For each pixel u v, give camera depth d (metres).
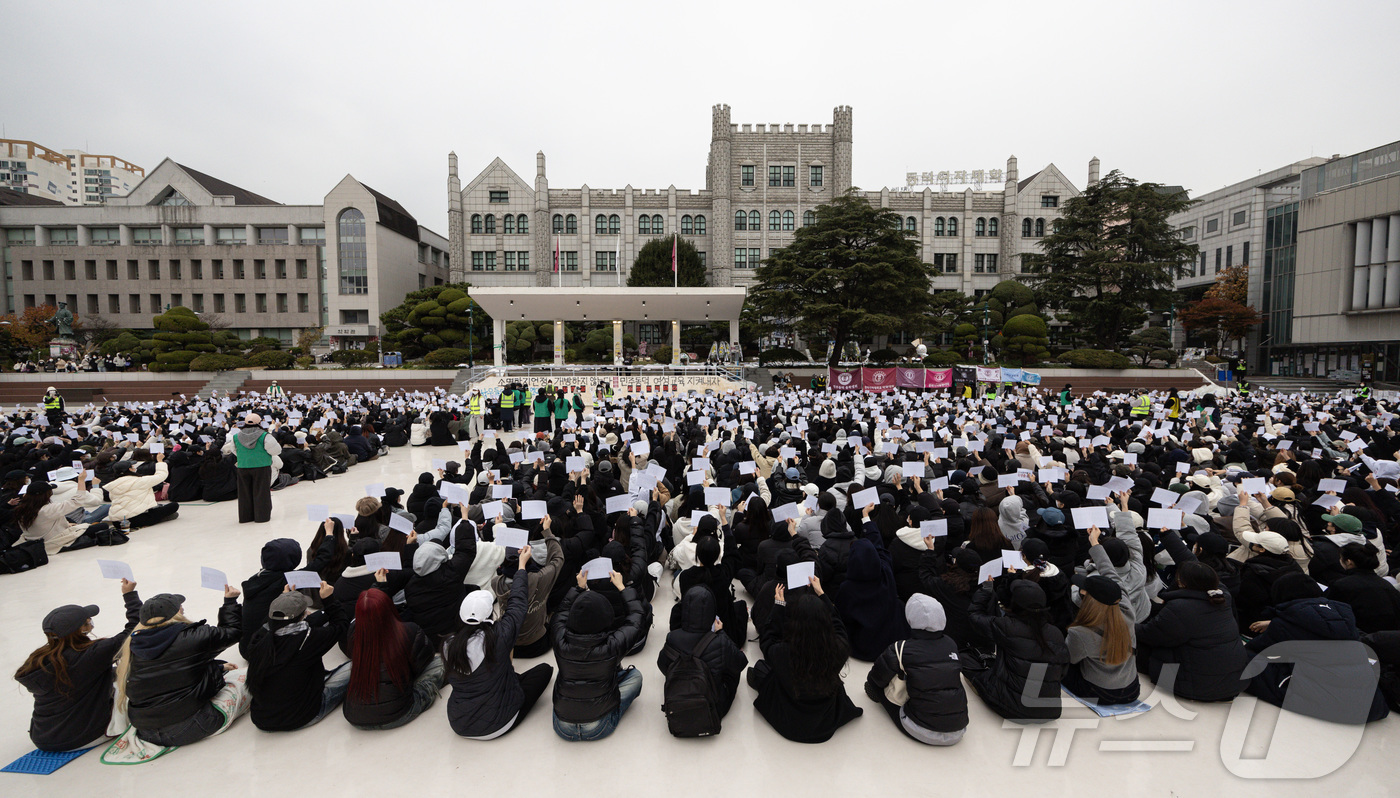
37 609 7.27
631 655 6.14
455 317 51.97
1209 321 55.34
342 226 64.75
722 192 63.53
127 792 4.25
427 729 4.95
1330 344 46.78
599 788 4.34
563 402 21.20
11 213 65.44
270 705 4.73
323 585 4.90
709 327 62.31
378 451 18.81
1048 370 44.00
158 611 4.55
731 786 4.35
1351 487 7.95
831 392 29.72
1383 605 5.23
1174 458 10.97
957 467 10.55
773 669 4.75
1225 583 6.12
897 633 5.68
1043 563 5.46
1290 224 51.06
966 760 4.57
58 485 9.78
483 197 65.50
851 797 4.23
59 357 46.22
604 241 65.94
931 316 50.03
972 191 66.94
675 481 11.24
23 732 4.90
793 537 6.35
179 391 41.03
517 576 5.30
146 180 67.38
